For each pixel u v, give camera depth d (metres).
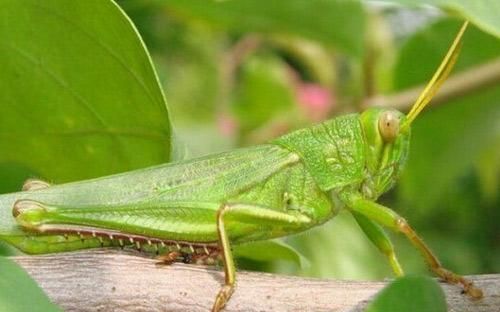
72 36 0.26
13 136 0.28
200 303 0.24
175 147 0.27
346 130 0.27
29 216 0.25
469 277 0.25
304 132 0.27
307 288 0.24
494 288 0.24
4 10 0.26
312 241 0.34
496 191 0.45
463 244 0.48
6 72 0.27
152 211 0.26
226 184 0.26
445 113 0.35
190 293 0.24
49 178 0.28
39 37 0.26
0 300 0.22
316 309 0.24
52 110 0.27
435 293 0.22
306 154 0.27
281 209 0.27
